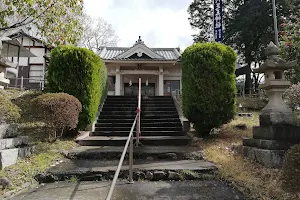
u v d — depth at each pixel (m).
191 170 3.84
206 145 5.39
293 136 3.88
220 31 9.80
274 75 4.37
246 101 10.19
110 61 13.29
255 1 16.05
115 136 6.67
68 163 4.32
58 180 3.63
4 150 3.71
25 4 4.72
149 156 4.78
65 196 2.99
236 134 6.01
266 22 15.78
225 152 4.82
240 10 16.64
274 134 3.86
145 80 14.98
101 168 3.92
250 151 4.24
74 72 6.23
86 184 3.49
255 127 4.44
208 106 5.73
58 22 5.17
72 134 6.18
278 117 4.03
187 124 7.00
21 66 17.36
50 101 4.94
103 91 8.98
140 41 15.01
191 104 5.90
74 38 5.53
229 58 5.96
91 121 6.37
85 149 5.14
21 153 4.16
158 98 10.12
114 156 4.80
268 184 3.12
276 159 3.67
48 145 5.16
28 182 3.43
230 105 5.85
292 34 6.23
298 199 2.56
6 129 4.17
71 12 5.40
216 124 5.84
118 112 8.28
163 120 7.63
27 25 5.68
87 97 6.25
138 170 3.82
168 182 3.60
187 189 3.26
